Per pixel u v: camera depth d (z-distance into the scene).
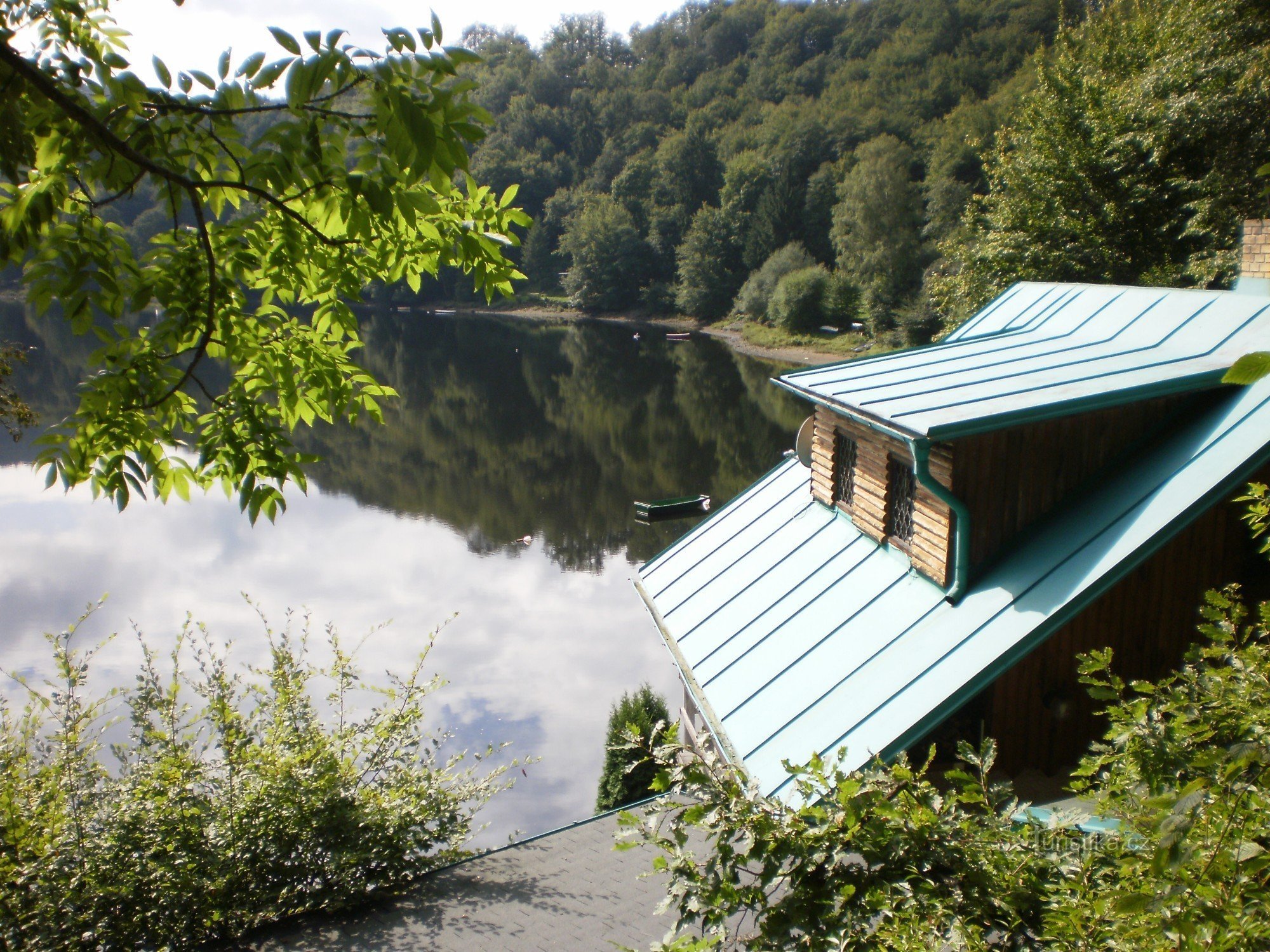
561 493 38.03
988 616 7.32
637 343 82.50
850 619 8.50
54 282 3.97
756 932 5.35
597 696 21.02
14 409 10.84
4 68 3.60
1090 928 2.92
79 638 25.27
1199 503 6.78
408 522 35.09
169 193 4.04
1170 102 26.50
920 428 7.39
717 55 152.50
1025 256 28.42
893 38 121.25
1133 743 3.19
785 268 82.06
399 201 3.90
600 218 104.50
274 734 8.12
